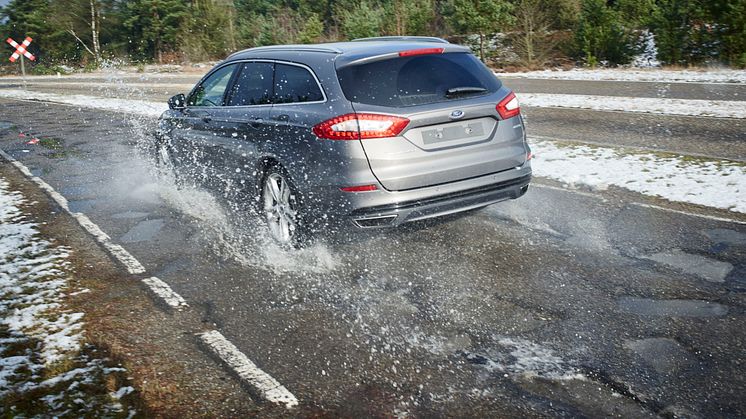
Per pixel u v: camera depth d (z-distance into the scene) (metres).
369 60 4.54
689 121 10.11
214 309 3.96
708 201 5.84
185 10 48.50
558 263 4.54
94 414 2.84
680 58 20.31
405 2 28.89
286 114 4.80
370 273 4.48
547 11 24.75
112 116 15.05
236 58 5.92
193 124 6.27
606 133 9.62
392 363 3.22
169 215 6.14
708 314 3.67
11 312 3.95
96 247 5.24
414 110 4.37
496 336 3.48
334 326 3.66
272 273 4.54
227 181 5.75
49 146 10.93
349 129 4.31
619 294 3.98
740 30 19.02
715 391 2.89
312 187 4.55
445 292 4.10
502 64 24.12
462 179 4.58
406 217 4.44
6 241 5.42
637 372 3.07
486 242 5.03
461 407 2.82
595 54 22.78
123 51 51.97
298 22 39.47
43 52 55.69
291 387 3.03
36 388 3.06
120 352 3.41
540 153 8.42
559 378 3.04
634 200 6.05
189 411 2.85
